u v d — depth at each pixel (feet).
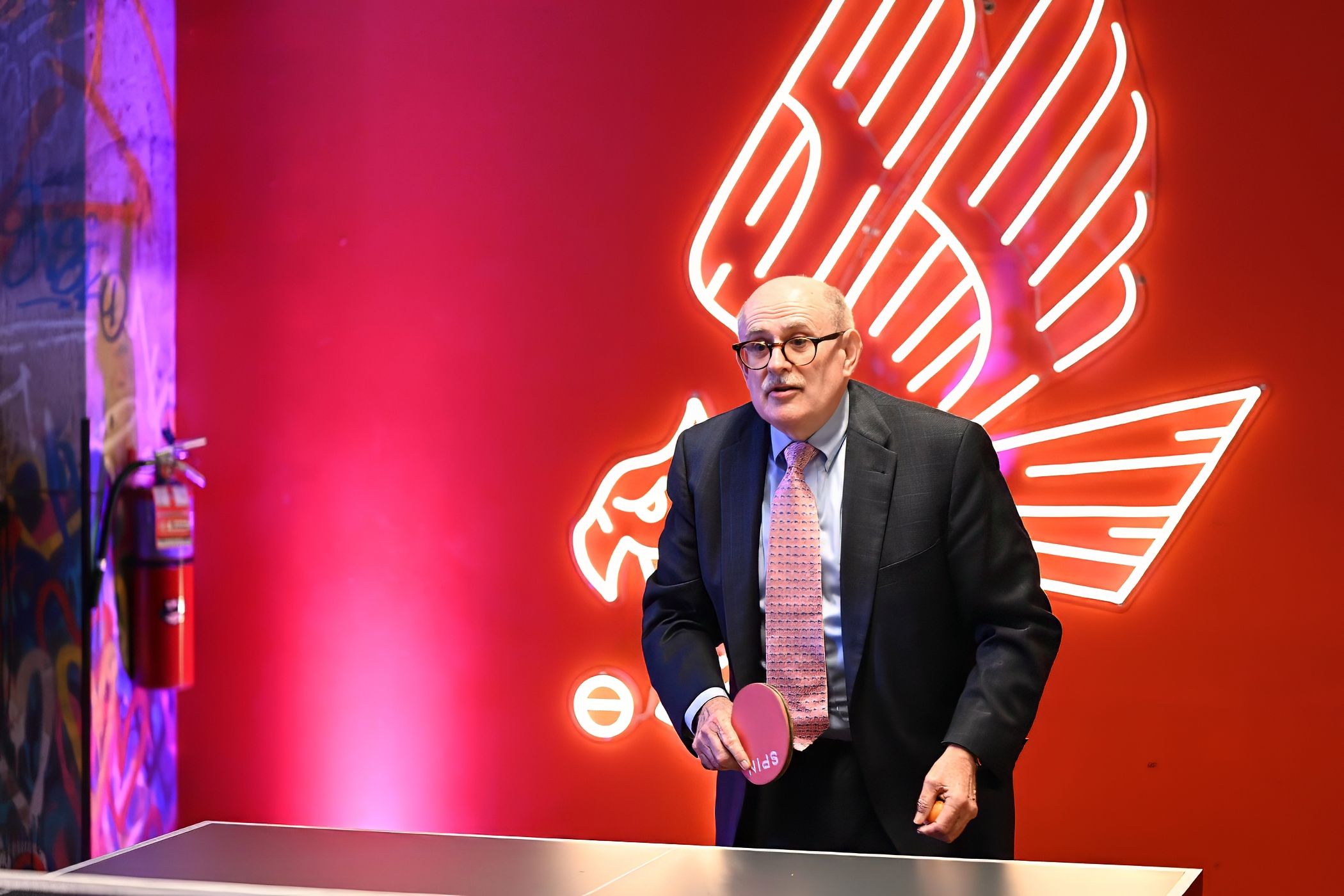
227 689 18.47
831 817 10.25
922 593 10.27
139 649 17.07
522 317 17.54
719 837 10.69
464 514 17.75
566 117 17.39
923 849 10.05
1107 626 15.84
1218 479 15.51
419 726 17.90
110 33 16.96
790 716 9.52
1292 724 15.34
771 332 10.25
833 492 10.69
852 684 10.18
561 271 17.42
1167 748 15.70
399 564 17.95
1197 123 15.53
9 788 16.76
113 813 16.83
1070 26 15.81
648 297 17.13
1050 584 15.92
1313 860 15.29
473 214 17.71
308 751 18.24
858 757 10.27
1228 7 15.44
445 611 17.81
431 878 7.01
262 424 18.37
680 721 10.65
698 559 11.32
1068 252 15.89
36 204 16.67
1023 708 9.83
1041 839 16.07
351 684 18.11
